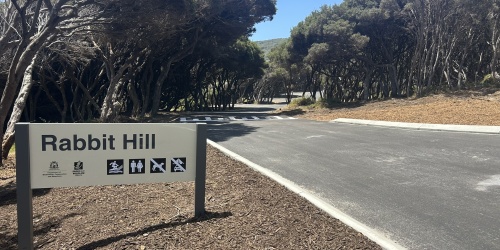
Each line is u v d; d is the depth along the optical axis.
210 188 6.02
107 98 19.22
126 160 4.43
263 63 44.81
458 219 4.80
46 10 12.50
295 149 10.23
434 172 7.28
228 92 47.12
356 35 27.50
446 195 5.81
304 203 5.15
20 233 4.02
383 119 17.11
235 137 13.12
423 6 26.06
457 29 25.45
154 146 4.54
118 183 4.41
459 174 7.08
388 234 4.35
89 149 4.27
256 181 6.29
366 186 6.39
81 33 14.98
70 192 6.16
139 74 30.03
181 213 4.92
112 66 20.23
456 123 14.04
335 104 29.12
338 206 5.34
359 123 16.98
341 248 3.83
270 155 9.34
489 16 25.41
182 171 4.68
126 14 13.79
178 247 3.95
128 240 4.19
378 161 8.41
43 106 28.00
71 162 4.21
